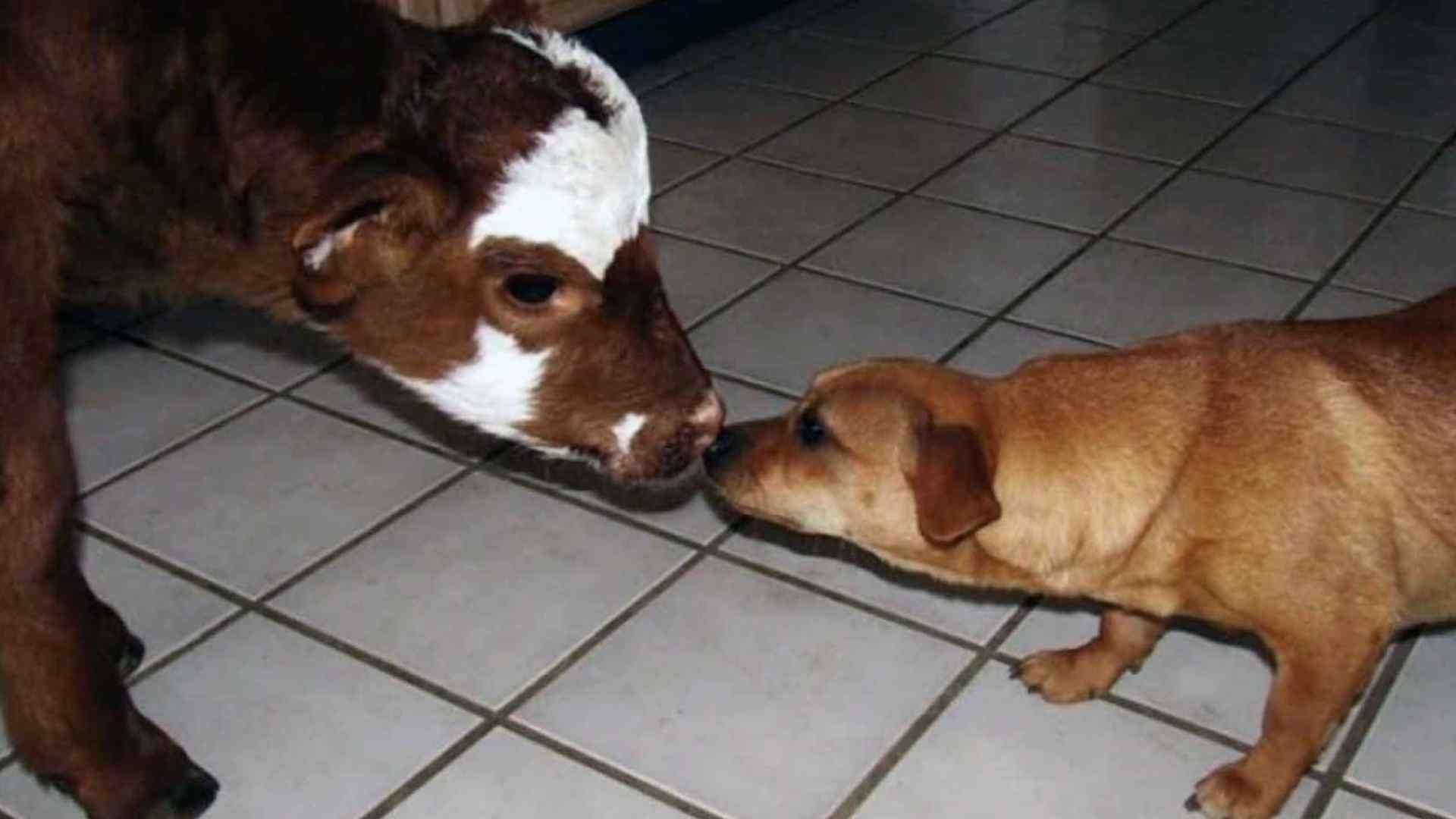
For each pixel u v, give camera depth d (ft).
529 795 6.80
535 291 6.09
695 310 10.44
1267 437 6.24
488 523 8.54
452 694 7.38
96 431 9.39
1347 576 6.19
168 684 7.47
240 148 6.00
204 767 6.97
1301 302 10.30
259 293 6.48
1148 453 6.35
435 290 6.13
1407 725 7.06
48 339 5.85
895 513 6.55
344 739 7.13
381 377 9.73
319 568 8.24
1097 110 13.41
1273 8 15.57
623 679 7.43
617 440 6.54
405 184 5.71
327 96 5.95
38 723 6.33
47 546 6.03
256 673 7.53
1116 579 6.54
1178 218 11.51
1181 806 6.67
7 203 5.64
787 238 11.38
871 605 7.87
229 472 9.02
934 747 7.00
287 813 6.75
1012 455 6.45
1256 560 6.21
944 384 6.59
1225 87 13.78
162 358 10.11
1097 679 7.19
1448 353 6.48
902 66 14.43
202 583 8.14
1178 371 6.48
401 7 10.91
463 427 9.25
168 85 5.95
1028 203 11.80
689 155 12.74
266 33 5.97
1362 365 6.43
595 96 6.12
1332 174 12.11
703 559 8.22
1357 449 6.24
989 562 6.64
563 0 12.67
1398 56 14.28
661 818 6.66
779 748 7.02
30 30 5.67
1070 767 6.88
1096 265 10.87
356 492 8.83
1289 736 6.40
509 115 5.95
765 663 7.51
